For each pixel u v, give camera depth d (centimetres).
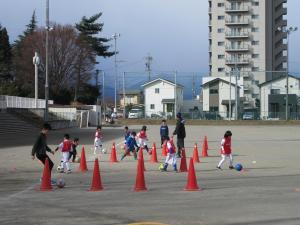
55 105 7106
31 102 6116
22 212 955
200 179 1476
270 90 9681
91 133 4534
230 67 11931
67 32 8400
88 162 2038
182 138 2145
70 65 8462
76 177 1555
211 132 4944
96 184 1261
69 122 5928
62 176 1581
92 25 9731
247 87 11481
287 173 1645
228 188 1270
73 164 1956
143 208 987
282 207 983
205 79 11256
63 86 8450
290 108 9394
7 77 8869
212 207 989
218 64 11956
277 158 2223
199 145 3117
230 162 1791
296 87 9612
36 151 1427
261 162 2041
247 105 11169
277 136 4191
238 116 8806
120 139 3688
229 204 1023
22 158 2191
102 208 992
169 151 1712
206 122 7319
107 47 9850
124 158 2216
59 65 8369
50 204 1048
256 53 11856
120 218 888
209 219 869
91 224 840
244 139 3750
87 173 1664
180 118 2147
